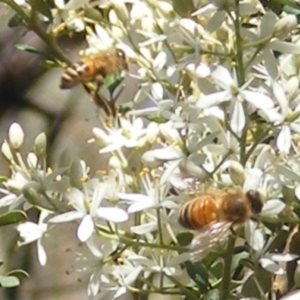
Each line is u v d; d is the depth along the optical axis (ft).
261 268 1.19
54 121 1.67
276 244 1.19
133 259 1.18
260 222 1.16
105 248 1.17
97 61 1.23
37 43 1.61
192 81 1.18
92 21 1.26
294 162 1.15
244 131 1.14
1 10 1.34
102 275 1.18
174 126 1.16
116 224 1.17
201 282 1.19
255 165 1.15
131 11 1.23
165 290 1.19
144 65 1.20
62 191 1.17
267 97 1.13
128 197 1.16
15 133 1.19
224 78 1.14
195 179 1.16
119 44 1.21
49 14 1.26
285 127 1.14
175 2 1.18
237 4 1.13
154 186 1.16
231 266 1.18
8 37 1.62
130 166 1.18
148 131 1.18
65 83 1.24
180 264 1.20
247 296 1.19
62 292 1.71
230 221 1.14
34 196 1.17
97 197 1.16
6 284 1.20
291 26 1.13
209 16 1.17
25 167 1.21
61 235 1.55
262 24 1.14
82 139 1.69
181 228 1.17
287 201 1.16
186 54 1.16
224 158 1.15
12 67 1.64
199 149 1.16
